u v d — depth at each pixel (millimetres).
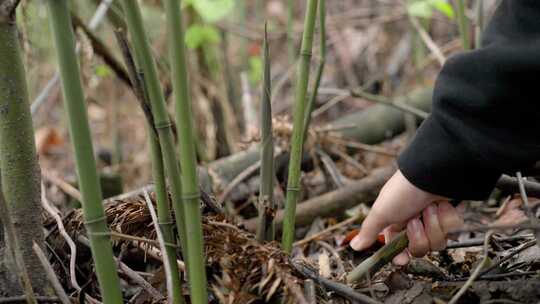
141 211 1082
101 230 895
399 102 2125
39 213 1084
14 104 1009
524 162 964
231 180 1831
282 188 1834
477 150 969
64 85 820
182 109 841
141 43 872
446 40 3023
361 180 1693
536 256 1183
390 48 3084
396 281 1109
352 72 3076
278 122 1816
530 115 958
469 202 1682
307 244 1583
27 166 1047
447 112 998
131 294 1293
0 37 967
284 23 3488
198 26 2199
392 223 1088
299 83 1073
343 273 1223
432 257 1312
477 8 1594
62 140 2990
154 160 947
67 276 1222
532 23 944
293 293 947
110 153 2588
